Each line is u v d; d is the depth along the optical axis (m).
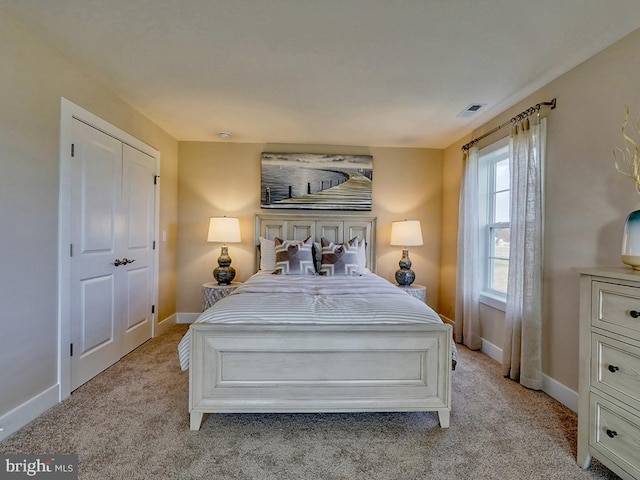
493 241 3.21
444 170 4.10
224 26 1.76
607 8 1.58
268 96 2.65
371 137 3.73
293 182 4.02
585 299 1.54
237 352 1.80
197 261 4.00
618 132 1.83
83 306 2.31
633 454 1.32
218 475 1.47
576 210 2.09
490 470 1.52
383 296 2.23
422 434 1.79
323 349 1.81
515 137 2.55
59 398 2.07
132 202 2.96
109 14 1.68
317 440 1.73
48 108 1.97
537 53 1.98
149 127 3.23
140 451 1.61
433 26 1.74
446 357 1.84
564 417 1.98
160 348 3.08
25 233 1.83
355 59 2.08
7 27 1.70
